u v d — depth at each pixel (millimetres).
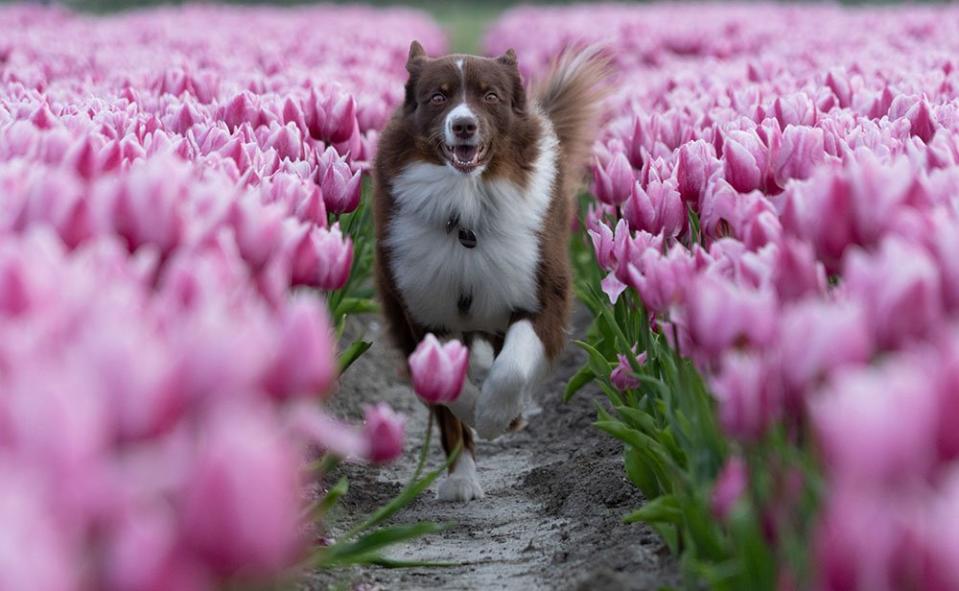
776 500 6227
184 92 15430
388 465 13680
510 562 10383
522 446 14680
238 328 5547
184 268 6137
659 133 14164
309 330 5566
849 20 37219
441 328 13008
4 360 5188
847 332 5730
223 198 7590
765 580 6246
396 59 33344
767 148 9961
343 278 8492
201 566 4406
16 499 4078
